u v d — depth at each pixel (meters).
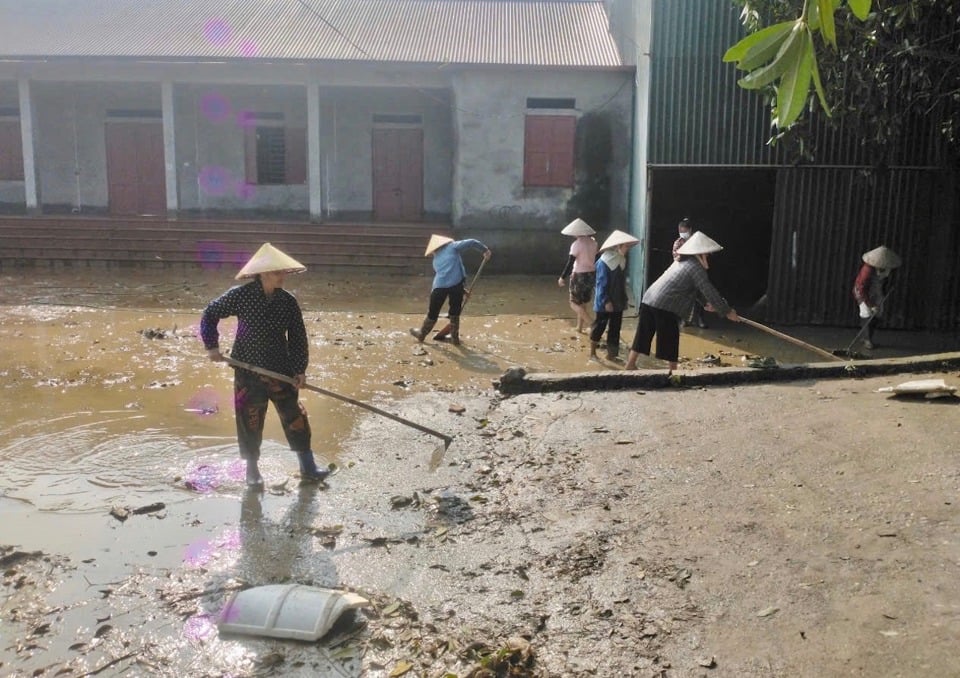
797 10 9.73
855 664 3.43
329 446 6.68
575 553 4.64
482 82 18.12
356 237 18.48
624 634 3.83
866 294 11.51
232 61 18.44
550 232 18.50
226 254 18.56
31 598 4.30
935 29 10.45
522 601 4.20
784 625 3.76
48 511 5.42
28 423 7.29
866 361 8.15
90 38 19.73
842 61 9.70
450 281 10.91
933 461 5.48
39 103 22.22
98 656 3.79
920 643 3.52
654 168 13.50
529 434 6.78
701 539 4.68
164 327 11.88
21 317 12.39
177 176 20.95
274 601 4.00
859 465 5.55
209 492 5.73
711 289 8.64
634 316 13.85
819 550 4.43
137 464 6.29
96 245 18.58
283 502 5.56
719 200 17.84
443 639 3.87
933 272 12.96
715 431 6.49
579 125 18.17
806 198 13.14
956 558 4.20
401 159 22.14
